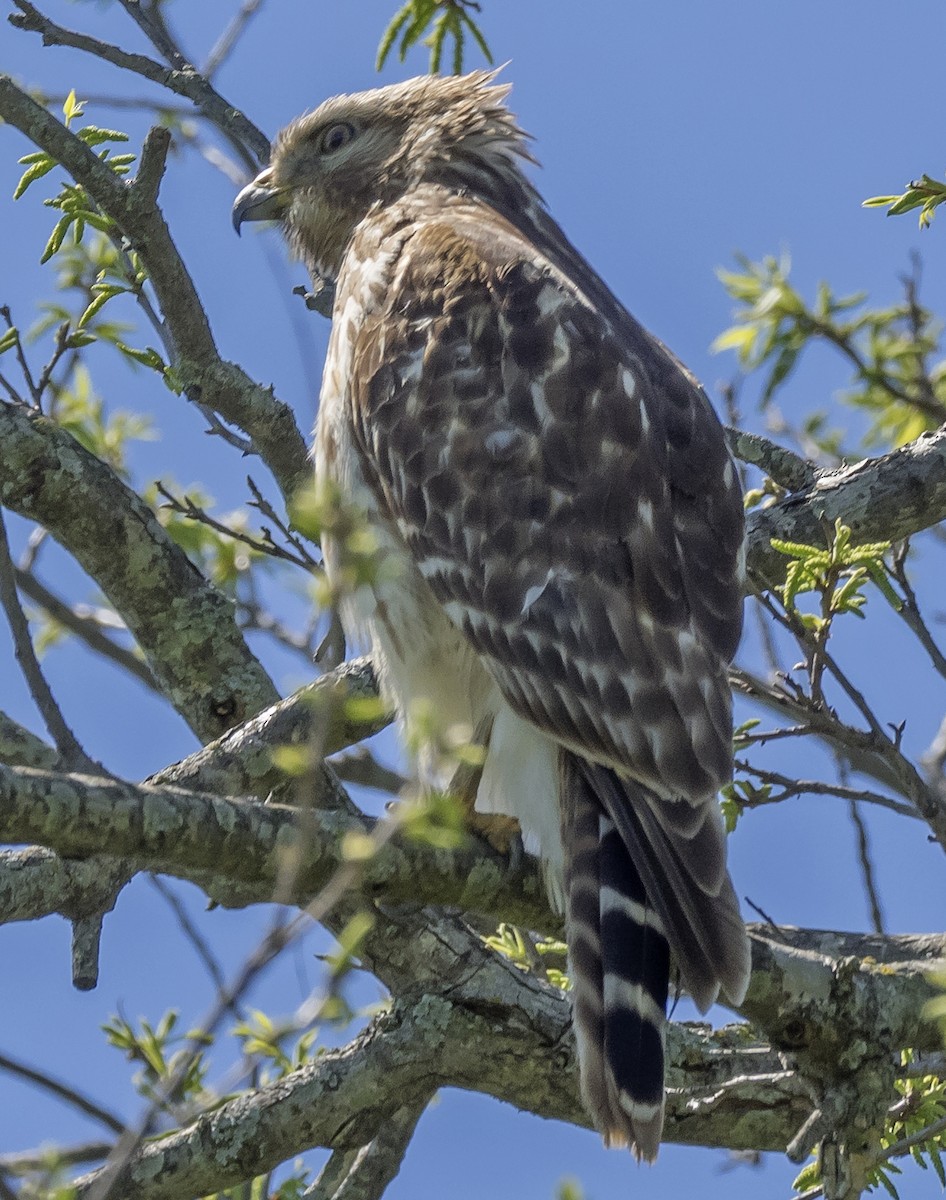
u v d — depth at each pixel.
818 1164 9.55
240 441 11.73
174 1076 6.70
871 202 11.51
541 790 9.34
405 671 10.30
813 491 11.53
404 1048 10.02
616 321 10.76
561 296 10.34
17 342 10.88
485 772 9.65
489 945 10.65
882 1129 9.13
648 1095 8.29
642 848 8.73
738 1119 10.20
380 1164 10.21
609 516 9.52
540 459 9.77
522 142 12.87
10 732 10.66
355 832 8.01
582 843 8.90
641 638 9.19
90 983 9.44
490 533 9.72
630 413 9.81
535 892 9.12
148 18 12.82
